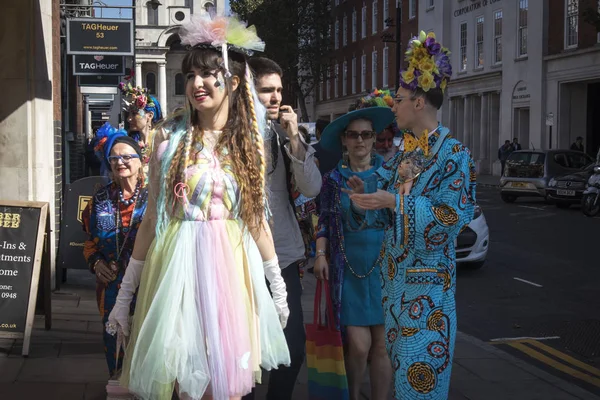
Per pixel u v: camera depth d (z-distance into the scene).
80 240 7.51
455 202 3.18
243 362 2.78
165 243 2.84
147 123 6.91
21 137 7.12
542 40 32.50
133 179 4.30
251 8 49.50
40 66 7.29
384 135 5.10
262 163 2.97
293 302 4.15
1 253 5.52
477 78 37.62
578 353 6.38
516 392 5.07
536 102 33.03
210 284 2.77
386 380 4.38
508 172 21.62
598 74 29.28
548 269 10.52
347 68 54.59
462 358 5.93
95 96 22.45
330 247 4.33
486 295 8.89
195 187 2.84
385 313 3.43
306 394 4.85
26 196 7.15
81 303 7.49
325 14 50.91
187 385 2.69
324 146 4.58
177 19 72.75
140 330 2.74
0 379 4.84
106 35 13.89
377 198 3.19
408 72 3.33
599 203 17.28
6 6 7.01
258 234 2.99
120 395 3.47
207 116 2.94
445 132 3.30
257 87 4.18
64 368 5.11
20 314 5.45
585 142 32.22
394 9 45.69
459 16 39.38
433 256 3.27
